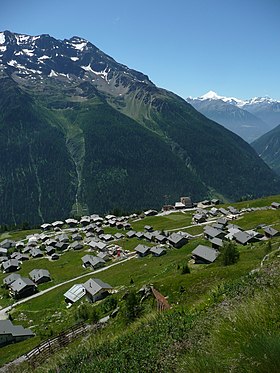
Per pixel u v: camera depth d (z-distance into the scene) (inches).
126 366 400.8
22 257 6038.4
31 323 3302.2
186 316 507.8
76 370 487.5
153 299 1400.1
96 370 437.4
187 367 288.5
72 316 2967.5
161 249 4884.4
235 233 4505.4
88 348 608.7
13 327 2908.5
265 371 239.6
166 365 340.5
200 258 3314.5
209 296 626.2
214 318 383.6
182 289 1561.3
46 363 689.0
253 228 5369.1
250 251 2876.5
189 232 5994.1
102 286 3447.3
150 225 7298.2
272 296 341.1
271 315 313.3
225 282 667.4
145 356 392.8
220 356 282.7
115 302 2229.3
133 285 3415.4
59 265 5329.7
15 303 4025.6
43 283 4554.6
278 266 495.2
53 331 2637.8
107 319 1606.8
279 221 5570.9
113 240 6407.5
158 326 508.4
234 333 309.4
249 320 316.2
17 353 2263.8
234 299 430.6
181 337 390.3
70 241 6889.8
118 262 4916.3
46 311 3533.5
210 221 6820.9
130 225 7293.3
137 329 606.2
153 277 3398.1
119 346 518.0
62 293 3919.8
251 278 525.7
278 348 243.4
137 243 5866.1
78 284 3858.3
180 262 3595.0
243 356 256.7
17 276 4815.5
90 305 3223.4
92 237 6894.7
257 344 254.8
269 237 4436.5
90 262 4906.5
